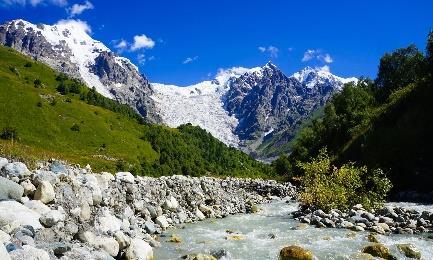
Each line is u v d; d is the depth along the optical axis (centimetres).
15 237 977
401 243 1639
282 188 4072
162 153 15600
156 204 2175
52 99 16975
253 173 15500
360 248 1546
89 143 15012
